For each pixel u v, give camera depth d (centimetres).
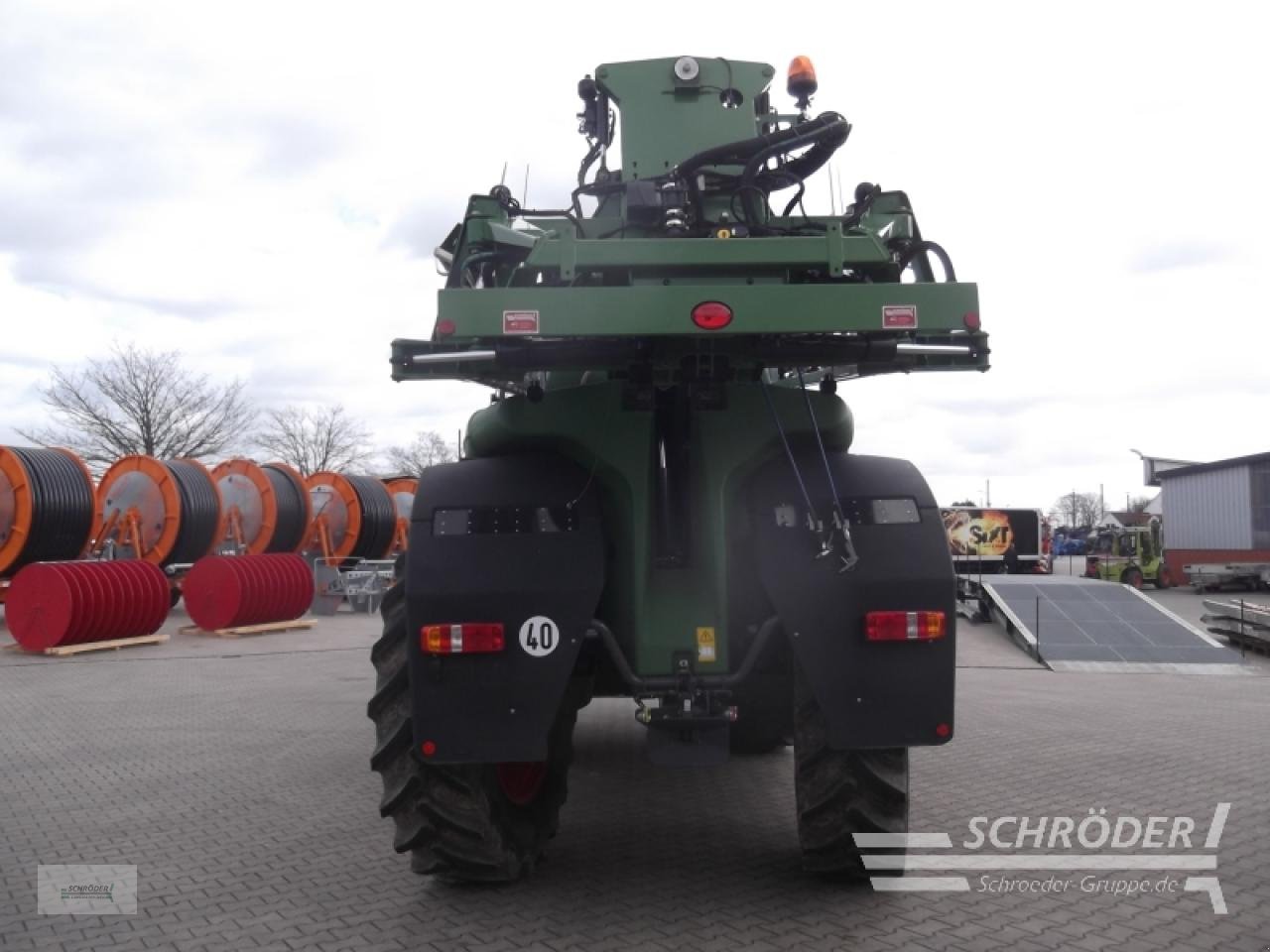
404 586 424
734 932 409
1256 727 896
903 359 445
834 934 407
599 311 395
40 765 732
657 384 433
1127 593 1791
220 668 1298
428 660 409
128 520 2011
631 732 866
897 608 417
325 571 2183
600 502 450
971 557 3797
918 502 437
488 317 396
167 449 4522
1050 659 1405
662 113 585
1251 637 1598
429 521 429
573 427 448
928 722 413
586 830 562
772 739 696
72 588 1427
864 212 509
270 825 573
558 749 511
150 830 563
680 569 454
